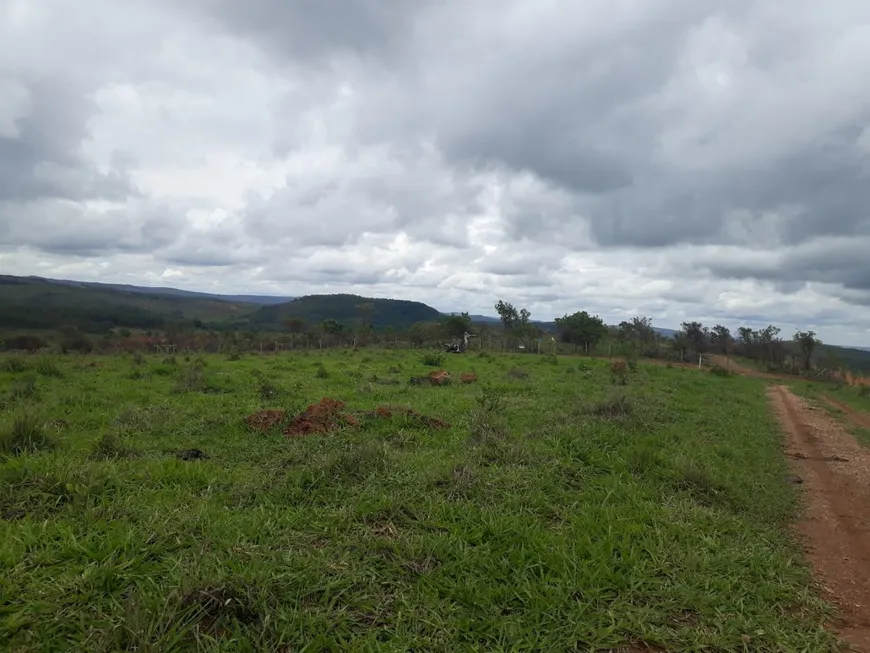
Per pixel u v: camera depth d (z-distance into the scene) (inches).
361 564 155.1
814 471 342.6
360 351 1232.8
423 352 1187.3
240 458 263.9
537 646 126.4
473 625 131.7
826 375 1662.2
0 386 446.0
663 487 247.3
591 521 197.5
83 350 1101.7
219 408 384.8
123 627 112.3
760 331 2034.9
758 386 1077.8
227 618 122.9
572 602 144.3
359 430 326.0
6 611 119.6
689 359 1893.5
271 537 168.4
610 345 1740.9
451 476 231.8
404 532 178.9
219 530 166.7
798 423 558.3
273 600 130.6
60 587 128.2
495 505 207.3
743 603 153.3
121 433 296.8
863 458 391.5
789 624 146.0
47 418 303.4
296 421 323.9
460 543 170.4
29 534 150.0
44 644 110.3
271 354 1068.5
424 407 424.8
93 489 188.9
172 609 120.3
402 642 122.7
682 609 148.1
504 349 1679.4
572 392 565.6
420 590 144.7
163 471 221.9
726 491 254.4
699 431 402.3
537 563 161.5
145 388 471.8
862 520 246.2
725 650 131.9
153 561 145.7
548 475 247.3
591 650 127.9
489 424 325.4
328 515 188.1
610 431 334.3
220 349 1233.4
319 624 125.9
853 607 162.6
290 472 229.5
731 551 183.5
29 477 189.8
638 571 162.2
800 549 206.2
